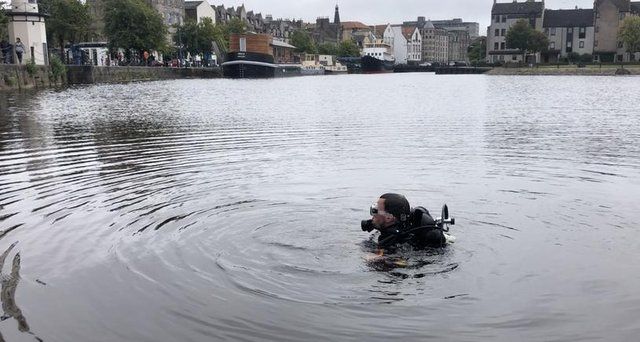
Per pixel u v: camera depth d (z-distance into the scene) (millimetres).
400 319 4359
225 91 39906
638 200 7789
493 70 95938
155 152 12047
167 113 21781
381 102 28375
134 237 6176
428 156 11406
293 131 15703
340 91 40906
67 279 5074
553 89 42438
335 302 4633
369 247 5906
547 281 5016
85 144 13281
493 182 8961
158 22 68562
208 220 6797
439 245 5824
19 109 23297
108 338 4094
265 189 8438
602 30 110938
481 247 5887
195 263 5430
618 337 4070
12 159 11250
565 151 12055
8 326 4270
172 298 4688
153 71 64375
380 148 12484
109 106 25219
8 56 40250
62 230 6453
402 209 5840
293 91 40656
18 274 5203
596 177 9336
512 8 119500
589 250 5781
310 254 5699
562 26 113812
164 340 4066
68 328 4234
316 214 7078
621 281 4992
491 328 4219
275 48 107750
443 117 20031
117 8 66188
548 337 4082
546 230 6449
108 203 7641
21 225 6672
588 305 4551
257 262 5477
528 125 17391
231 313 4441
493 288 4887
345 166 10312
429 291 4844
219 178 9250
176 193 8188
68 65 49406
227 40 99875
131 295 4746
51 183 8969
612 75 82688
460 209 7355
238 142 13531
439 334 4133
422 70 144375
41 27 45062
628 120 19016
